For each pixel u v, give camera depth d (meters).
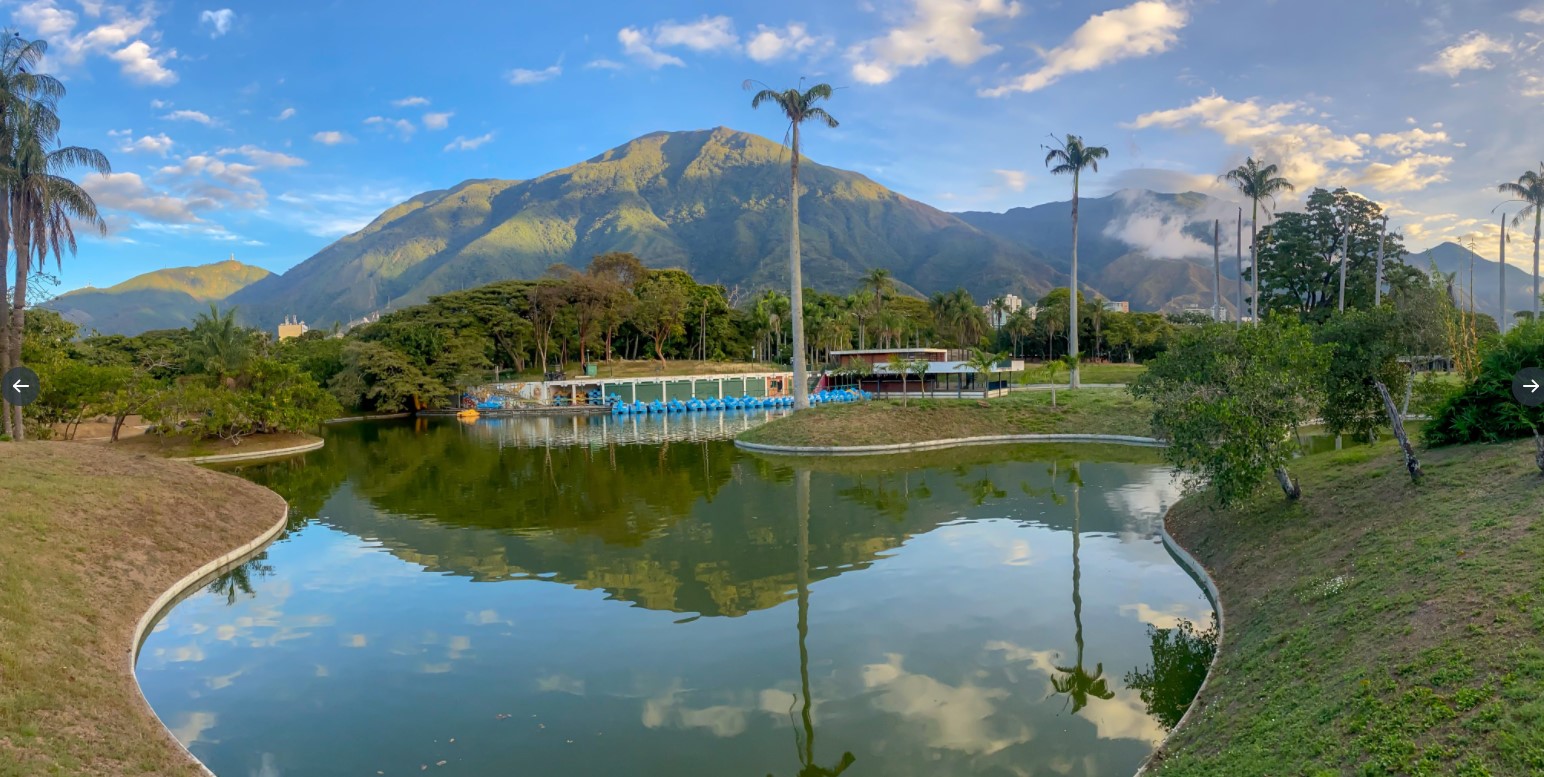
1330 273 66.44
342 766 10.66
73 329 63.97
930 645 14.58
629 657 14.39
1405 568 11.53
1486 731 6.97
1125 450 40.00
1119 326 118.12
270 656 14.78
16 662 11.18
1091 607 16.44
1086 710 11.77
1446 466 16.12
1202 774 8.56
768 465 37.94
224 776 10.45
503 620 16.64
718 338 126.88
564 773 10.28
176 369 72.19
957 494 29.34
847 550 21.69
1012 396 53.69
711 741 11.09
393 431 64.12
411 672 13.92
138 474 24.22
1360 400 23.53
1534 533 10.78
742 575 19.61
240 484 28.20
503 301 101.19
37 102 32.81
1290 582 13.90
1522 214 58.81
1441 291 38.34
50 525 17.94
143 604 16.97
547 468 39.53
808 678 13.24
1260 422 17.30
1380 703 8.05
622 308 101.94
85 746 9.87
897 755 10.52
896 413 45.59
